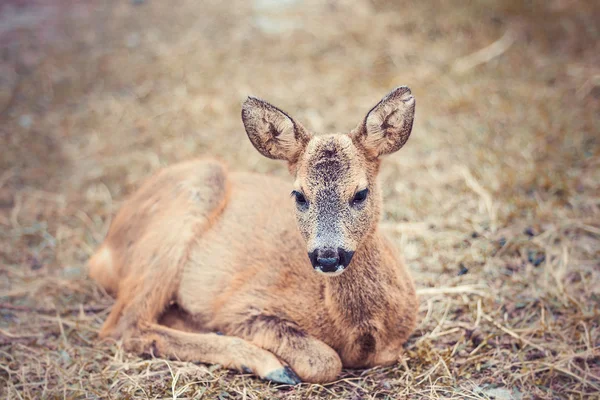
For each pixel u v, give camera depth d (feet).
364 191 14.90
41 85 30.73
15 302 19.53
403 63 30.96
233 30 34.01
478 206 22.36
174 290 18.17
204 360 16.56
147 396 15.58
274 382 15.70
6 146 26.84
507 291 18.85
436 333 17.46
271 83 30.07
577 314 17.62
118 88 30.48
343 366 16.46
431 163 24.82
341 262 14.34
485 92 28.60
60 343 17.79
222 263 17.62
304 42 32.68
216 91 29.73
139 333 17.46
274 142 15.70
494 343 17.08
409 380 15.79
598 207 21.72
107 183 25.16
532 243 20.45
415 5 34.60
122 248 19.36
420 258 20.47
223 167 18.89
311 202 14.73
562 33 32.07
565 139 25.13
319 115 27.91
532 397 15.30
